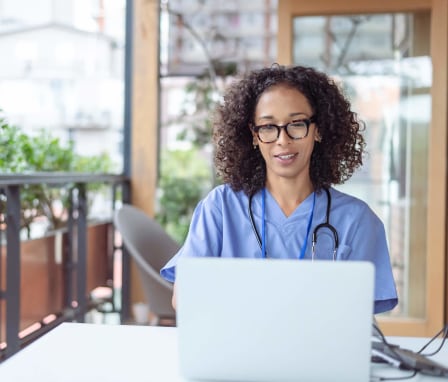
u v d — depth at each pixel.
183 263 0.88
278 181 1.30
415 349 1.12
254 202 1.32
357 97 2.87
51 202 2.78
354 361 0.86
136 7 3.29
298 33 2.87
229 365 0.89
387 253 1.30
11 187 2.11
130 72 3.32
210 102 3.61
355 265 0.84
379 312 1.28
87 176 2.68
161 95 3.48
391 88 2.85
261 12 3.67
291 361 0.87
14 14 2.83
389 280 1.27
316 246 1.26
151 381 0.93
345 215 1.30
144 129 3.31
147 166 3.32
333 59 2.87
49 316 2.61
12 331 2.13
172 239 2.54
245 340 0.88
